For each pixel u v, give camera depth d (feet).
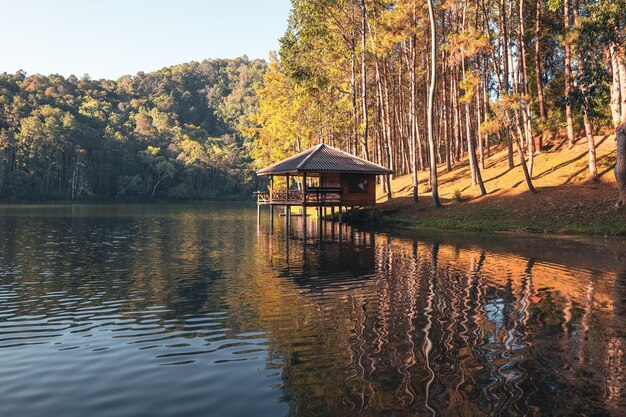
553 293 36.14
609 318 29.17
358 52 114.52
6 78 460.14
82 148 365.81
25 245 72.33
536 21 110.93
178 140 490.49
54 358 23.17
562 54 131.03
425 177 135.23
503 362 21.85
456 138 140.77
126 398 18.49
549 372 20.65
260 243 74.95
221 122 654.94
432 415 16.79
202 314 31.45
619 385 19.29
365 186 101.96
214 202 372.58
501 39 111.55
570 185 88.89
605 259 51.80
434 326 27.81
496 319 29.17
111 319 30.55
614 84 77.15
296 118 156.04
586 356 22.58
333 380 19.98
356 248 65.36
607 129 102.47
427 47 125.80
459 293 36.55
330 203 95.55
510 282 40.52
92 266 52.26
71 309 33.14
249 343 25.18
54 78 553.23
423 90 157.28
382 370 21.03
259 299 35.60
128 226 113.29
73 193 340.39
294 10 113.50
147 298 36.40
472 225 85.81
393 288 38.83
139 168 399.65
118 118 511.81
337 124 133.49
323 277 44.34
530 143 97.19
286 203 95.66
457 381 19.72
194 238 84.12
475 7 100.89
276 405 17.71
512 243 66.80
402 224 97.50
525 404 17.63
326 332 26.91
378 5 111.45
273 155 170.60
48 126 334.44
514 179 101.24
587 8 73.31
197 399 18.30
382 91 135.44
